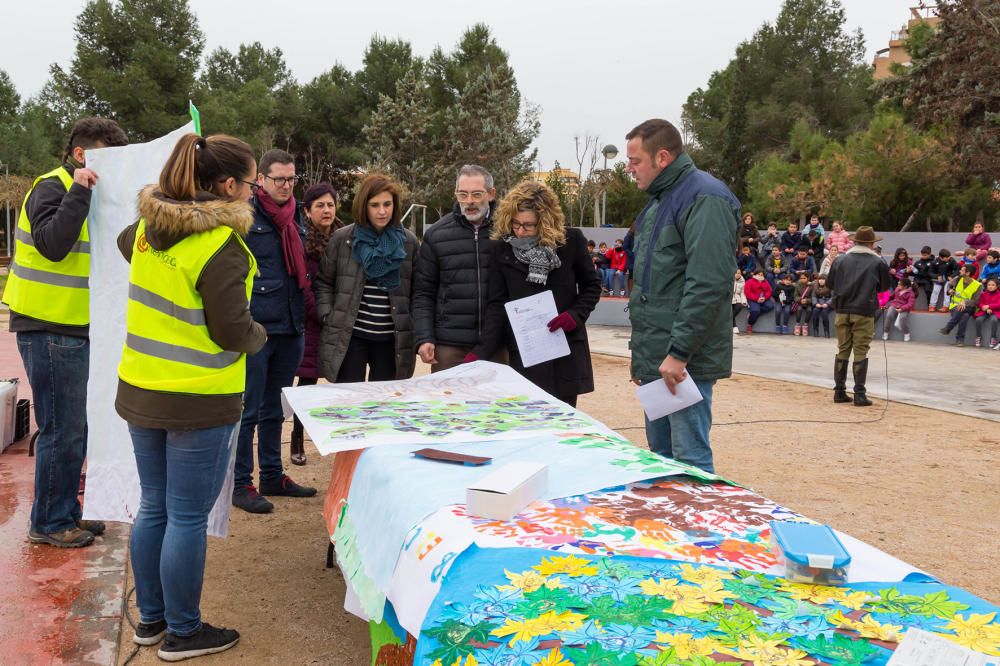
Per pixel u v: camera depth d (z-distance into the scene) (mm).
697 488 2184
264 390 4480
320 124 49938
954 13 27391
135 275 2562
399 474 2256
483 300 4316
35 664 2689
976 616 1452
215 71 53094
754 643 1372
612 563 1683
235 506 4406
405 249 4578
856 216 28797
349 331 4488
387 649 2107
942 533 4262
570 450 2475
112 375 3455
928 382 9703
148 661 2760
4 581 3334
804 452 6062
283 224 4273
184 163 2465
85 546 3752
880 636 1391
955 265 16031
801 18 47125
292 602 3260
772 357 12062
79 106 41375
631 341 3479
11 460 5211
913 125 30078
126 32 41125
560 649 1397
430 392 3369
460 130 43500
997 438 6598
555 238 3951
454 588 1645
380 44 49938
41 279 3463
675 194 3229
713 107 52219
